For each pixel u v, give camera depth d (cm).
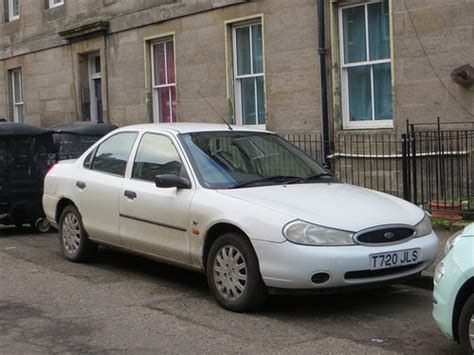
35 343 522
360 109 1159
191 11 1405
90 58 1791
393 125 1087
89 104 1800
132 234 711
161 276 749
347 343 521
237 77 1348
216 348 508
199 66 1406
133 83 1588
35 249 912
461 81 990
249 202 596
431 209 952
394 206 625
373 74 1134
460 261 448
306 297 656
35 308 621
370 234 569
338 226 561
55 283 716
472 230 461
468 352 439
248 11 1288
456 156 1009
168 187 652
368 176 1125
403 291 680
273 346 513
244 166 679
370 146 1117
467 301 439
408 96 1059
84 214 786
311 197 614
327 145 1162
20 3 1995
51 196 848
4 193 1002
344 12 1162
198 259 634
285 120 1242
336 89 1166
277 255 559
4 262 826
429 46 1029
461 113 1004
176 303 636
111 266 798
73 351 503
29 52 1969
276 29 1242
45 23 1889
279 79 1245
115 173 756
